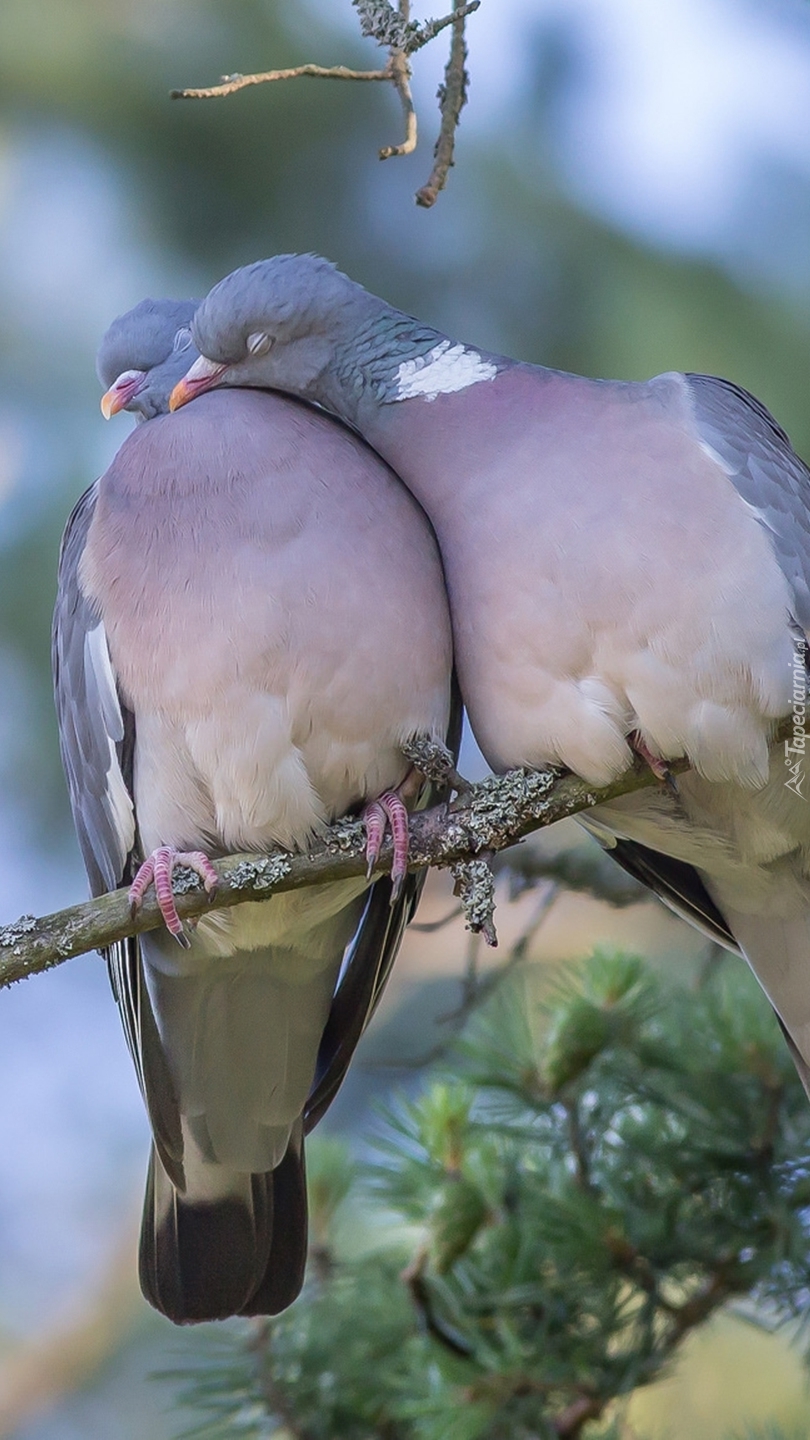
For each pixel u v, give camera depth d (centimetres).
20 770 1192
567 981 760
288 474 688
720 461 682
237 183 1216
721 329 1177
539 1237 697
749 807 722
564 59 1220
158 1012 777
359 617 673
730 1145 706
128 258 1225
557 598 668
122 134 1209
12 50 1198
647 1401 875
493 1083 727
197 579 677
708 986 773
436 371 729
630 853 798
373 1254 748
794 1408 882
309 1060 791
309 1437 711
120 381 925
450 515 699
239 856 670
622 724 675
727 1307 705
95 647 708
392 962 780
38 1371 1120
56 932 646
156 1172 806
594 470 678
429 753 670
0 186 1216
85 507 767
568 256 1195
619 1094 720
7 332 1205
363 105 1214
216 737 680
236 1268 789
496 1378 679
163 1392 1095
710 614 661
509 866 870
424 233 1214
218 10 1219
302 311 749
